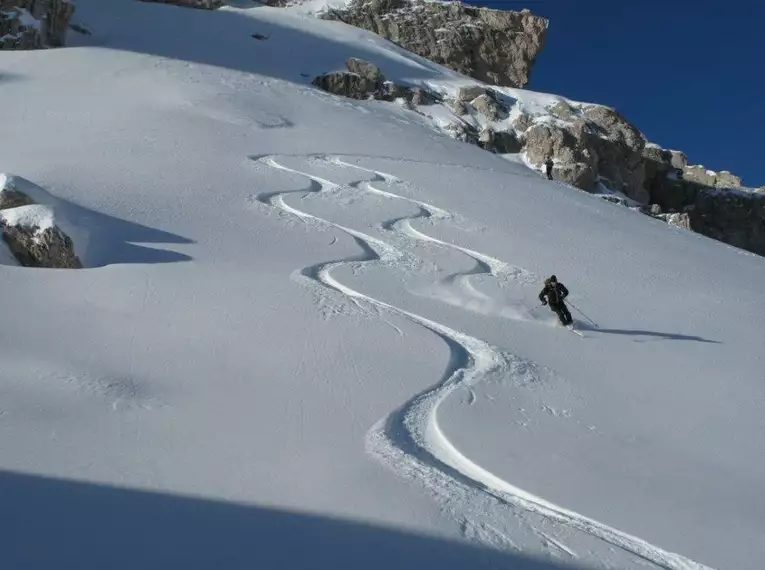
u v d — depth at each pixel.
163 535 5.60
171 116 28.42
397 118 38.94
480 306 14.25
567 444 8.57
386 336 11.48
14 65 32.91
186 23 47.59
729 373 12.30
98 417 7.70
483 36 58.72
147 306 11.66
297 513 6.18
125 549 5.36
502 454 8.02
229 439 7.54
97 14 44.31
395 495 6.72
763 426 10.15
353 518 6.20
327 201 21.02
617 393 10.73
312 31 51.91
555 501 7.19
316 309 12.38
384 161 27.23
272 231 17.33
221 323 11.23
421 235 19.02
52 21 38.72
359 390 9.33
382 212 20.62
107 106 28.66
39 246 13.40
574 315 14.48
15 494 5.92
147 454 6.98
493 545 6.12
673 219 39.44
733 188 48.62
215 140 26.47
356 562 5.55
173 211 17.69
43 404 7.82
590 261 18.62
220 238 16.19
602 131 46.47
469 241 18.95
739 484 8.16
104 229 15.12
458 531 6.24
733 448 9.24
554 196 26.66
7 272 12.45
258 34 48.50
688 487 7.91
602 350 12.75
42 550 5.21
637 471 8.12
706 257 21.75
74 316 10.89
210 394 8.71
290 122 31.27
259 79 38.03
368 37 53.59
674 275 18.59
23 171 19.48
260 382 9.25
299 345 10.68
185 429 7.67
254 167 23.72
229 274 13.77
